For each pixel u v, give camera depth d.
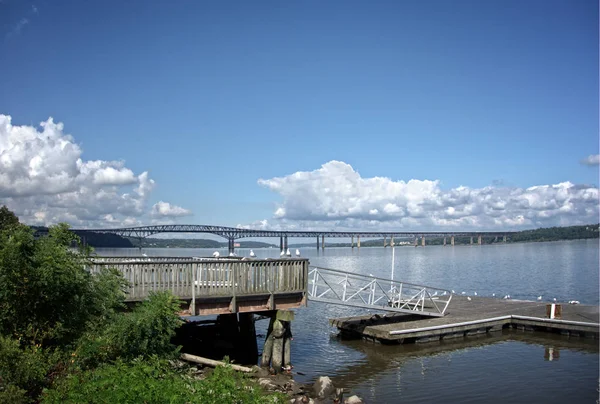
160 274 16.92
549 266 89.69
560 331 26.09
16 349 9.77
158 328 11.63
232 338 23.02
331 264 108.12
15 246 10.80
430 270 85.12
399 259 134.12
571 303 33.31
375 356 22.00
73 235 12.91
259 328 28.70
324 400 15.70
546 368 20.20
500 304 32.75
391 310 25.59
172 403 8.23
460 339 25.14
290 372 19.33
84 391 8.61
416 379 18.75
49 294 11.09
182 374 11.75
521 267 88.00
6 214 32.16
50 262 11.16
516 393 17.27
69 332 11.27
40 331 11.07
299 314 33.59
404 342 23.95
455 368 20.20
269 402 10.12
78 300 11.62
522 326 27.27
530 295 48.00
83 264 12.76
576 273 73.81
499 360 21.39
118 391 8.30
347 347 23.61
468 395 17.09
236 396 9.23
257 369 18.20
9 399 8.98
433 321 26.27
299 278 19.86
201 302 17.80
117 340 11.19
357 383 18.31
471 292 50.16
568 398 16.75
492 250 189.62
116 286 13.28
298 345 24.06
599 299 44.81
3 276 10.57
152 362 10.45
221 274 18.23
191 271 17.55
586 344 24.14
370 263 112.81
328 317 32.34
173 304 12.57
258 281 18.88
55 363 10.59
